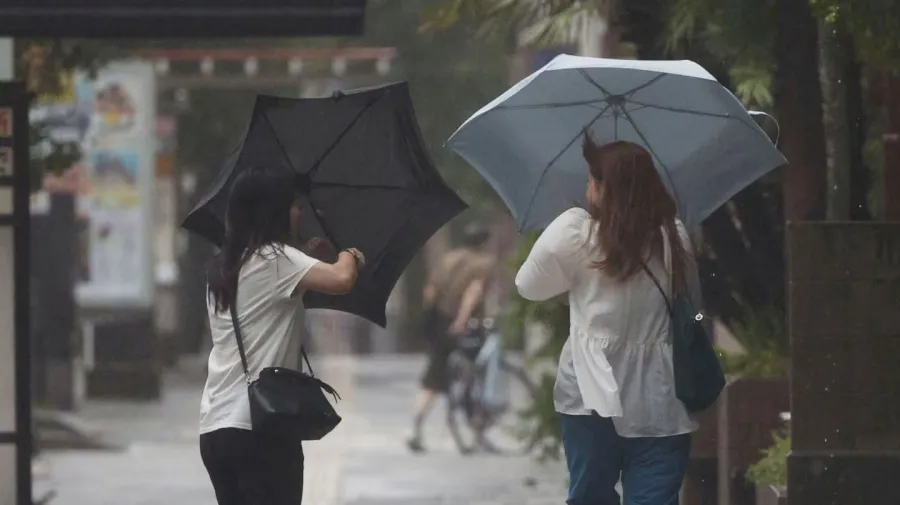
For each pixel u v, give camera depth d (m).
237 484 17.34
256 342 17.06
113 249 62.56
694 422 17.47
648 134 19.20
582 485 17.61
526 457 44.25
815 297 19.81
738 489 24.09
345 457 44.38
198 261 89.06
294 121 18.95
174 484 37.84
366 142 19.20
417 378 78.62
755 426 24.25
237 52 61.28
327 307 19.86
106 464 42.50
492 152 19.44
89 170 61.53
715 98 17.95
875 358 19.80
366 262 19.80
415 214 19.64
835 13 19.22
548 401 35.00
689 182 19.59
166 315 89.56
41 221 56.00
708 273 27.23
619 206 17.09
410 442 46.38
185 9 23.27
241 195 17.23
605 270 17.09
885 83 25.06
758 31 22.09
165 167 77.94
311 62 64.69
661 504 17.23
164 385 74.75
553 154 19.50
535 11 25.11
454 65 81.25
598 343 17.20
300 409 16.58
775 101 23.88
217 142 88.06
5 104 24.08
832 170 23.89
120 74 60.41
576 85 18.39
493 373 46.28
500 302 57.97
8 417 24.38
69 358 56.81
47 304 56.31
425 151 19.19
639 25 24.80
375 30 78.56
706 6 21.98
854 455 19.83
